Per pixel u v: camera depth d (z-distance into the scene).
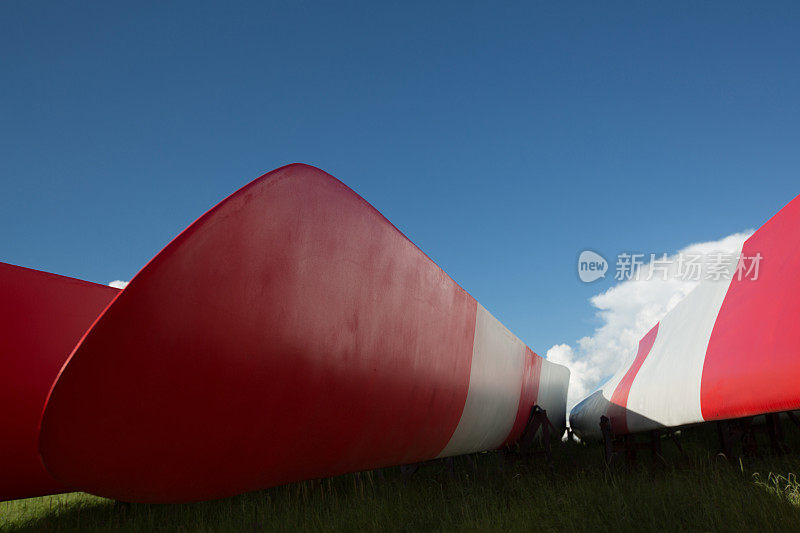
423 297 3.94
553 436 12.13
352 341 3.15
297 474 3.28
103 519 4.73
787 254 4.11
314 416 3.01
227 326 2.44
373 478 6.14
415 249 3.85
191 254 2.27
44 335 4.61
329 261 2.97
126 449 2.36
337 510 4.36
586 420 10.58
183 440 2.47
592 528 3.44
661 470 5.98
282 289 2.67
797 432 7.26
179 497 2.72
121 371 2.19
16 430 4.32
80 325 4.90
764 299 4.19
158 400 2.31
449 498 4.97
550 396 11.53
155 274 2.17
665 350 6.62
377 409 3.51
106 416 2.23
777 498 3.33
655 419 5.97
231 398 2.53
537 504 4.12
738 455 5.73
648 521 3.41
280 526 3.99
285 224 2.68
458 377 4.68
